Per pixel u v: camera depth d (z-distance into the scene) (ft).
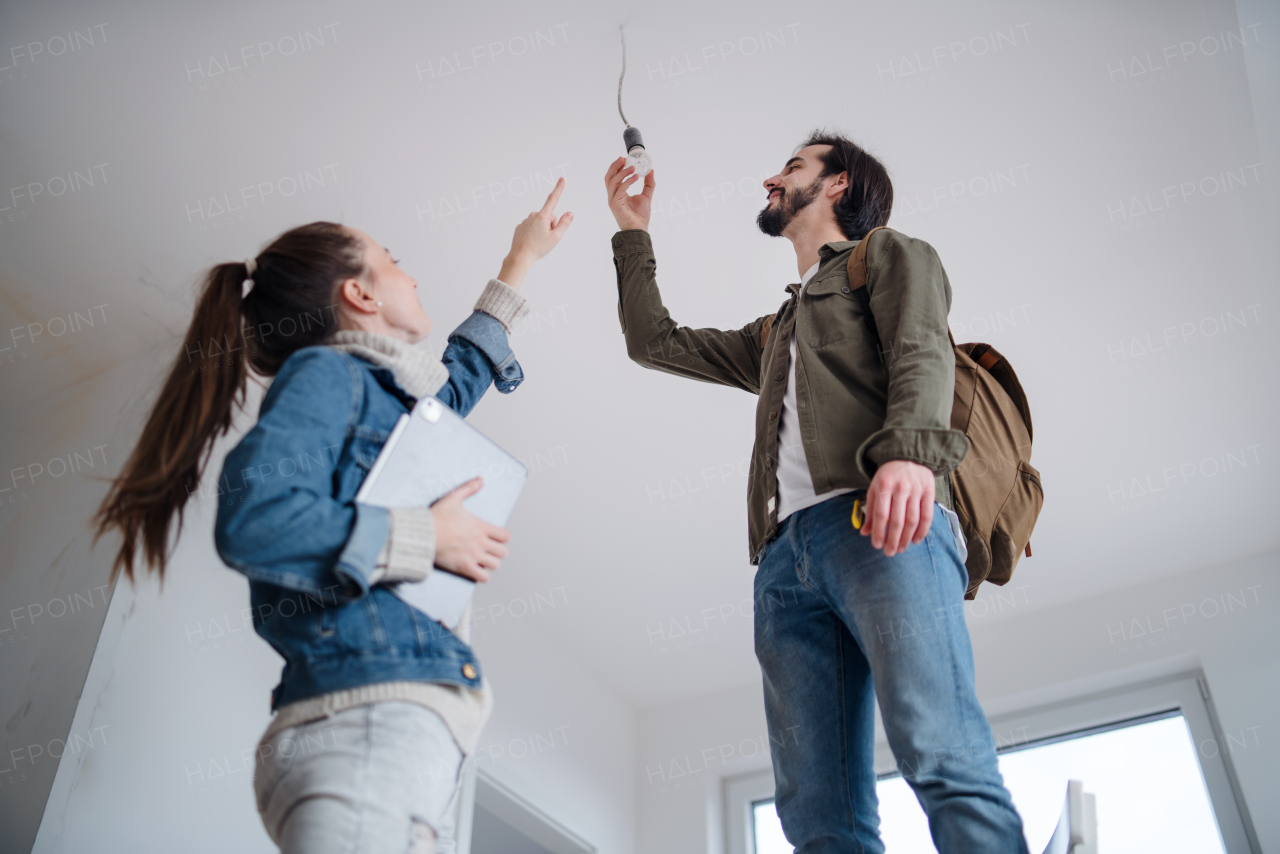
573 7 7.43
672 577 13.08
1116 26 7.55
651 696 14.97
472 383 4.54
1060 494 11.74
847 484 3.85
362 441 3.24
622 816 13.83
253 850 8.37
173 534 8.73
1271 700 11.43
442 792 2.85
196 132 8.09
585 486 11.81
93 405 9.78
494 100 8.00
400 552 2.94
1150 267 9.31
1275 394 10.37
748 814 13.96
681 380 10.56
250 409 9.65
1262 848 10.59
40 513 9.26
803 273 5.41
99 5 7.17
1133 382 10.43
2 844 7.03
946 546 3.86
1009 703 12.86
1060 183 8.68
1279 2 6.56
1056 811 12.04
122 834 7.50
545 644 13.84
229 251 9.04
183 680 8.39
